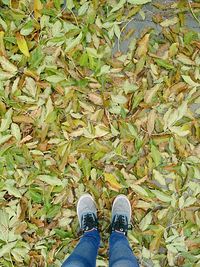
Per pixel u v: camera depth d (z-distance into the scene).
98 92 1.76
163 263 1.78
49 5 1.74
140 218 1.78
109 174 1.76
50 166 1.76
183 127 1.74
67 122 1.75
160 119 1.76
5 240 1.75
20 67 1.75
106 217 1.80
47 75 1.74
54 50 1.73
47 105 1.73
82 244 1.60
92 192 1.78
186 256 1.76
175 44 1.72
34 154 1.75
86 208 1.75
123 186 1.76
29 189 1.75
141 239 1.77
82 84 1.73
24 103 1.75
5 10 1.74
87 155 1.76
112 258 1.50
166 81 1.74
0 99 1.74
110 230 1.78
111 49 1.77
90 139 1.75
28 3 1.74
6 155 1.74
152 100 1.75
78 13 1.74
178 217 1.77
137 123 1.75
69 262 1.43
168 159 1.77
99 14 1.75
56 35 1.73
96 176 1.77
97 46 1.74
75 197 1.79
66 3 1.73
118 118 1.76
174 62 1.75
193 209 1.77
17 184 1.76
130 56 1.75
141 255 1.78
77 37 1.71
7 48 1.75
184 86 1.74
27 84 1.73
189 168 1.76
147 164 1.77
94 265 1.56
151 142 1.75
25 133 1.76
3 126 1.72
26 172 1.76
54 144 1.76
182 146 1.75
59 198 1.77
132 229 1.78
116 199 1.76
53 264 1.77
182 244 1.76
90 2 1.73
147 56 1.75
